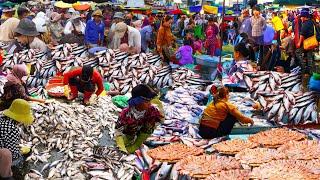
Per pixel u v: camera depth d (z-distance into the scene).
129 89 9.48
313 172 4.75
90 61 10.16
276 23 16.53
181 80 9.92
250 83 8.23
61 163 5.97
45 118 6.76
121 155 6.09
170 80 9.84
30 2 24.78
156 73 9.89
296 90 7.86
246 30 12.59
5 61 10.14
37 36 11.52
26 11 11.52
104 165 5.85
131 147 6.21
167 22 12.48
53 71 9.88
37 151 6.23
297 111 7.13
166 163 5.18
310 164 4.98
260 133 6.06
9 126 5.76
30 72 9.88
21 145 6.25
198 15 26.03
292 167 4.88
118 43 11.51
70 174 5.70
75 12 18.52
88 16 16.92
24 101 5.96
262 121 7.20
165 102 8.55
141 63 10.28
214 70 11.42
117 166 5.84
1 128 5.73
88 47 11.19
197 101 8.66
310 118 7.04
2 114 5.86
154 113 6.17
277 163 4.99
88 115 7.36
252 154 5.27
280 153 5.30
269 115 7.22
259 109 7.53
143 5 29.64
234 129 6.86
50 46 11.02
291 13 24.42
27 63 10.05
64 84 8.18
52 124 6.73
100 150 6.25
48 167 5.89
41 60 10.23
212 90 7.11
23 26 10.43
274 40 14.03
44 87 8.94
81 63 10.08
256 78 8.27
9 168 5.40
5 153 5.35
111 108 7.88
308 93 7.36
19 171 5.79
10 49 10.50
